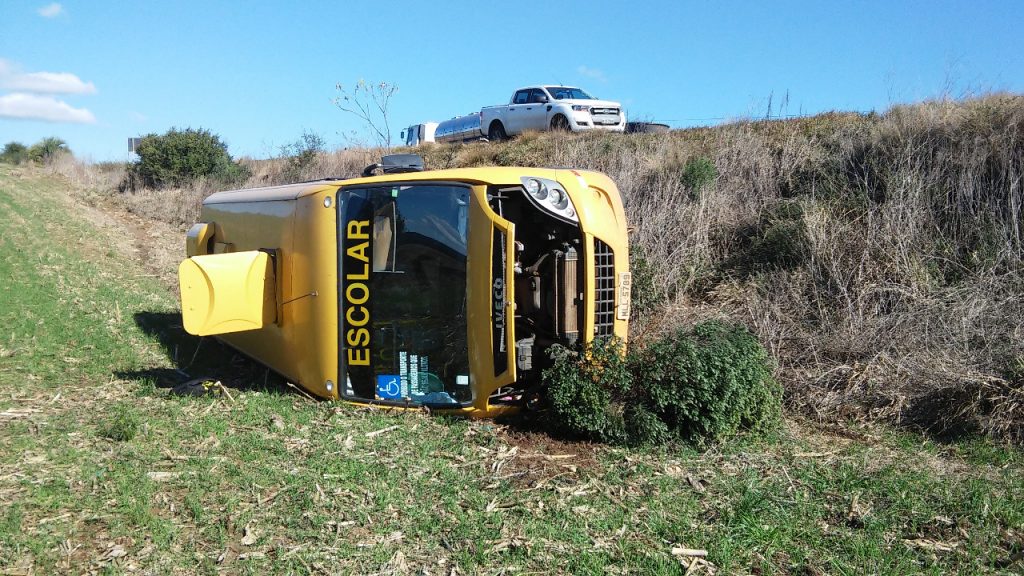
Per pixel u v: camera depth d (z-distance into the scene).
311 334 6.86
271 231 7.66
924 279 8.84
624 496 5.11
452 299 6.31
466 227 6.22
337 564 4.05
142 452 5.46
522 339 6.45
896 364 7.54
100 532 4.30
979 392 6.66
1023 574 4.33
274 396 6.96
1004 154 9.73
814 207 10.31
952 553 4.54
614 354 6.13
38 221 19.41
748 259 10.47
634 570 4.16
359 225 6.57
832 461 6.00
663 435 6.01
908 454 6.28
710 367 6.10
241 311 7.12
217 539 4.27
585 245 6.27
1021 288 8.30
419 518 4.60
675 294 10.14
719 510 4.94
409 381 6.52
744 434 6.39
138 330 9.68
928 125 10.95
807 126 13.69
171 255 16.36
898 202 9.73
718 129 14.40
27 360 7.95
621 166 13.27
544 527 4.57
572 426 6.11
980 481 5.60
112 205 25.03
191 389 7.00
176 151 26.61
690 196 11.89
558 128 18.98
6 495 4.64
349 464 5.34
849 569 4.26
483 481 5.24
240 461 5.36
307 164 21.53
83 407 6.56
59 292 11.52
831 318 8.73
